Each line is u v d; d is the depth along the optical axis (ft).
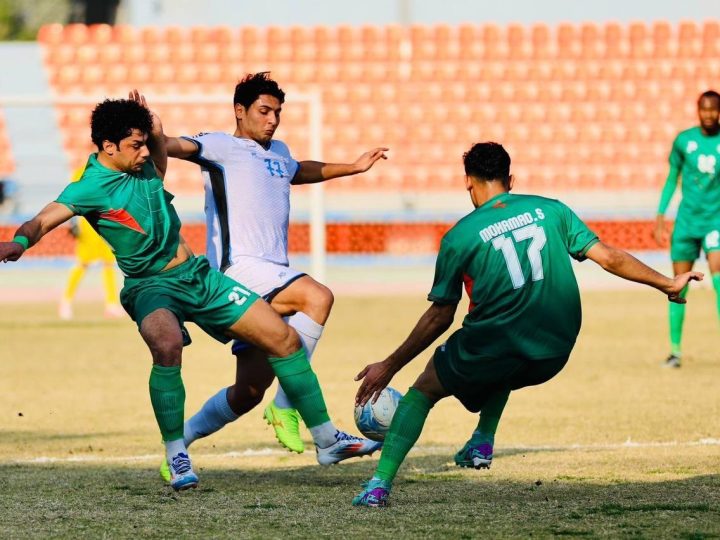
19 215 295.48
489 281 59.06
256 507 61.82
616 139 315.37
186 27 330.75
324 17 342.03
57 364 144.87
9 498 65.46
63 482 71.97
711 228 130.72
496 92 320.70
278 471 78.23
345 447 70.59
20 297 246.06
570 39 326.65
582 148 314.35
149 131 66.03
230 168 73.56
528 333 59.16
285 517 58.70
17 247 61.05
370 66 323.98
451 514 58.90
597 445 87.76
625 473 73.26
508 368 59.67
